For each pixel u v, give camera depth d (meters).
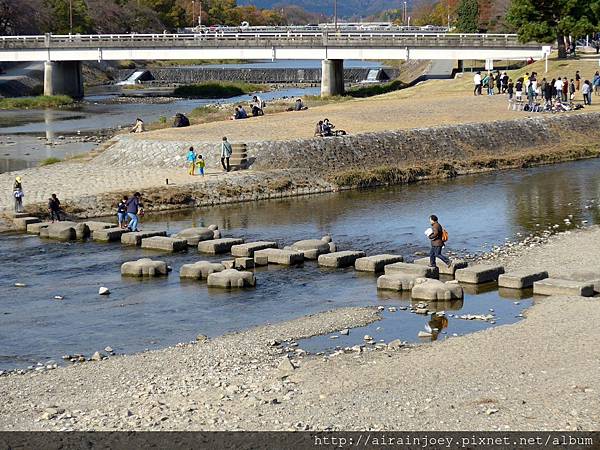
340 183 65.75
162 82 182.50
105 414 25.23
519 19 120.06
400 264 41.47
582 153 78.94
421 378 27.31
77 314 35.97
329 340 32.31
